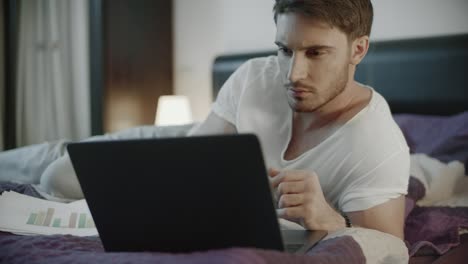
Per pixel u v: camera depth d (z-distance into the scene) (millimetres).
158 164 779
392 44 2725
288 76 1113
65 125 3529
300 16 1081
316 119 1299
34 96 3559
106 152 806
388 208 1154
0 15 3492
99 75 3219
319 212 1032
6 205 1160
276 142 1375
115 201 839
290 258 744
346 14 1103
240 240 784
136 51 3416
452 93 2555
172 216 807
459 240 1405
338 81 1144
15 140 3498
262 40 3279
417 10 2773
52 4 3508
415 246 1280
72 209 1185
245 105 1439
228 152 735
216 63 3309
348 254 873
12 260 872
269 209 751
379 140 1202
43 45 3547
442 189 1897
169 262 702
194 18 3561
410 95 2654
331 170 1244
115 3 3285
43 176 1602
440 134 2230
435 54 2592
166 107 3271
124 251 872
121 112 3322
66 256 835
